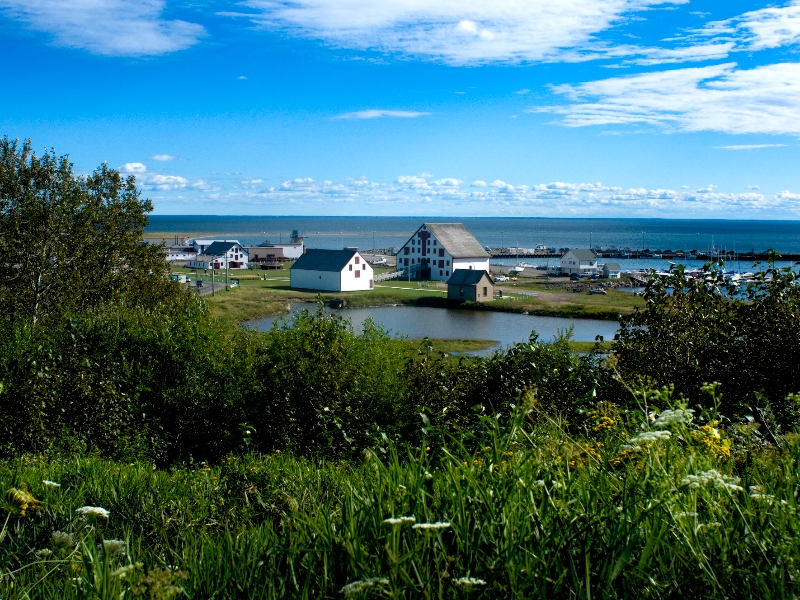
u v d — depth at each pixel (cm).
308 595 284
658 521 285
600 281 10062
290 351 1343
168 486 644
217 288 7812
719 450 402
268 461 795
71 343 1480
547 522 296
